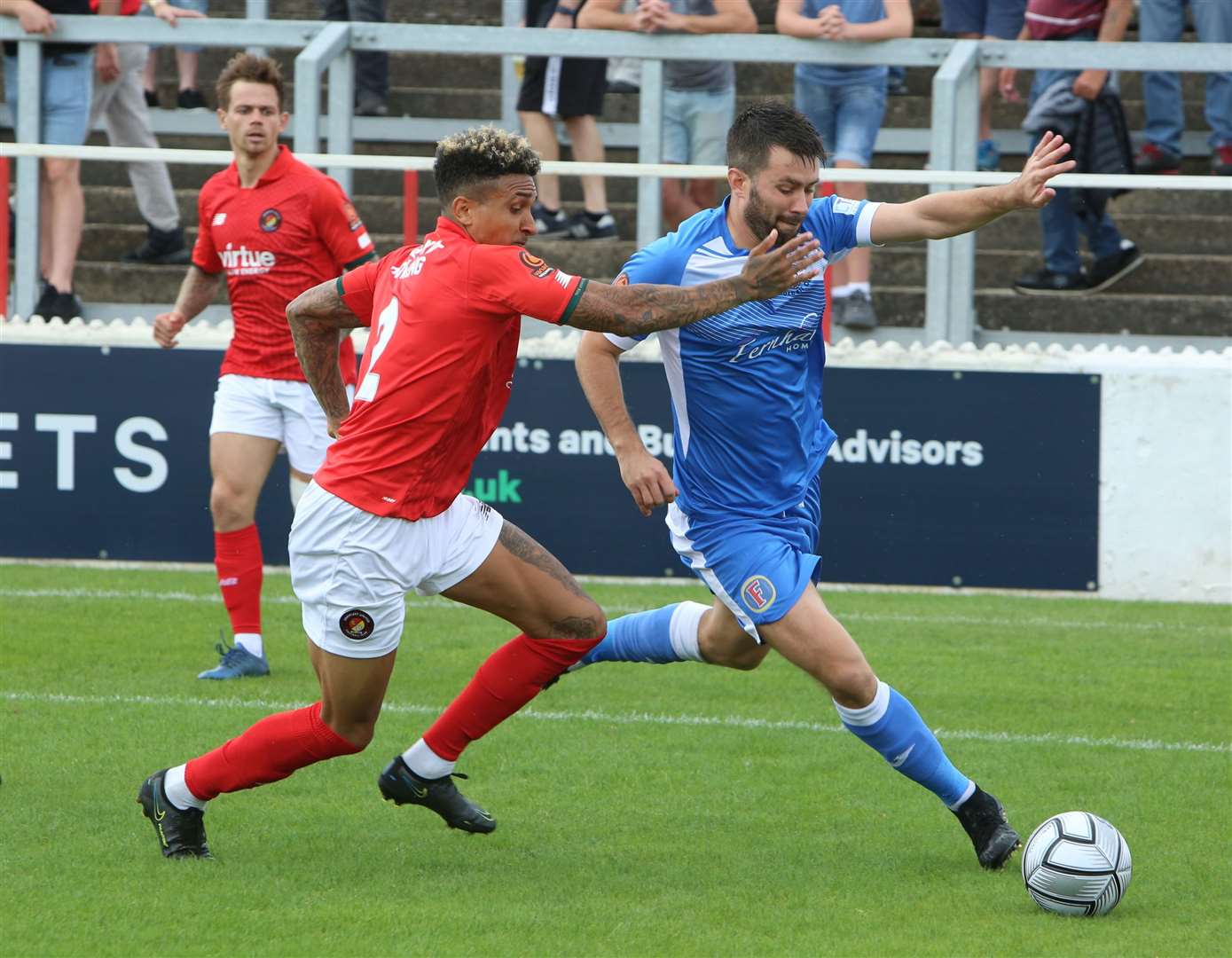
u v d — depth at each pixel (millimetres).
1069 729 21906
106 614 28547
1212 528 31734
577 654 16000
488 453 32938
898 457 32281
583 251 38406
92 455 33406
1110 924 14344
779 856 16375
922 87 46750
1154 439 31734
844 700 16016
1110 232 38219
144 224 42125
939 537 32344
